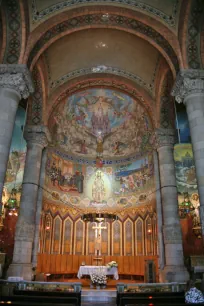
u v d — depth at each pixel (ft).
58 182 58.65
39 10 38.42
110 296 37.32
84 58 52.08
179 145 56.70
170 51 40.73
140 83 54.08
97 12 40.52
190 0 35.45
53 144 58.23
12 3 35.42
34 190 45.98
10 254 47.75
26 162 47.47
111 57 52.24
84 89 57.16
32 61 39.73
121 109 65.21
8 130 32.83
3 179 31.07
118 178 63.62
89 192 63.26
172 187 47.19
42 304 20.65
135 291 31.89
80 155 65.00
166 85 50.67
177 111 57.98
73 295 28.94
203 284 30.12
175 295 30.22
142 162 60.18
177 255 42.52
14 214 49.44
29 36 37.60
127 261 56.44
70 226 58.70
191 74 35.76
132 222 58.90
